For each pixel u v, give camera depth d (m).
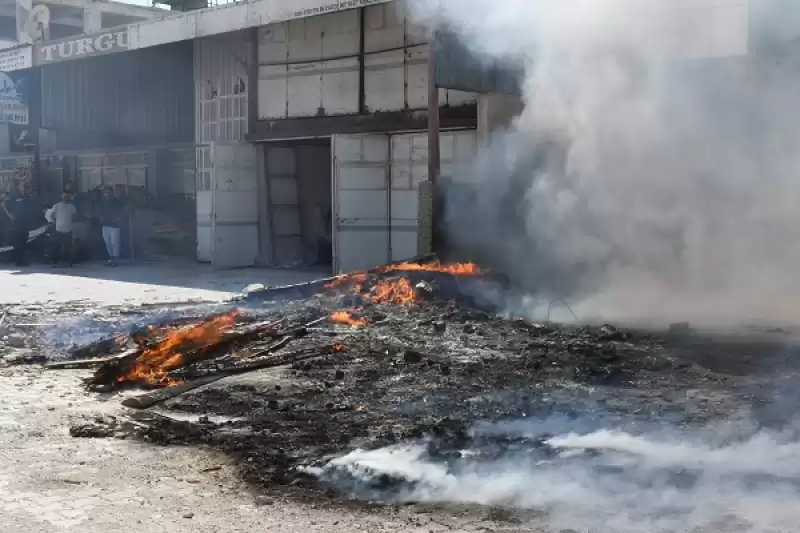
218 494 4.56
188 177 21.95
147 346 8.20
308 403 6.30
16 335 9.55
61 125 25.80
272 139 18.09
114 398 6.88
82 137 25.30
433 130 12.47
